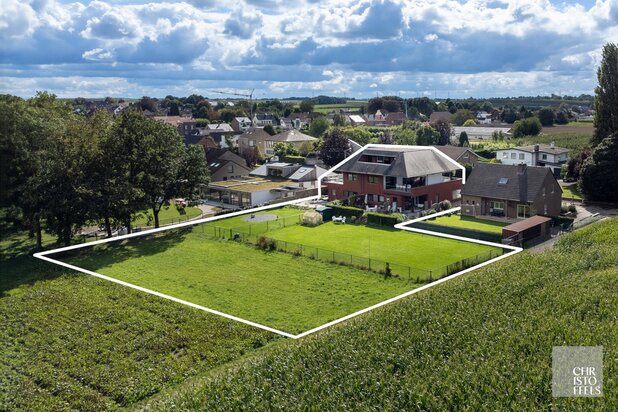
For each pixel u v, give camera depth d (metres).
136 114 55.72
